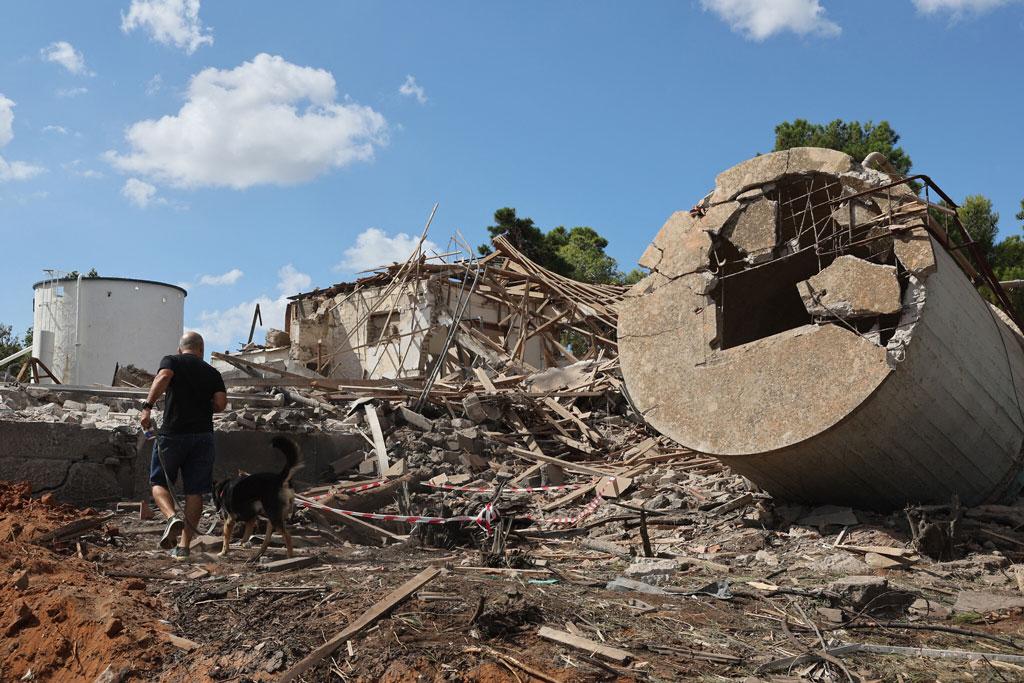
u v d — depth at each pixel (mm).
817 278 7602
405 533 8219
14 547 5824
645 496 10164
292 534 7676
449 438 12664
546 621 4672
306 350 25688
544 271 21422
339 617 4664
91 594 5043
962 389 7613
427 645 4234
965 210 22828
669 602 5438
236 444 10242
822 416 7266
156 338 27688
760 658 4277
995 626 5094
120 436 9164
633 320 9000
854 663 4266
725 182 8719
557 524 9078
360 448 11633
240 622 4699
